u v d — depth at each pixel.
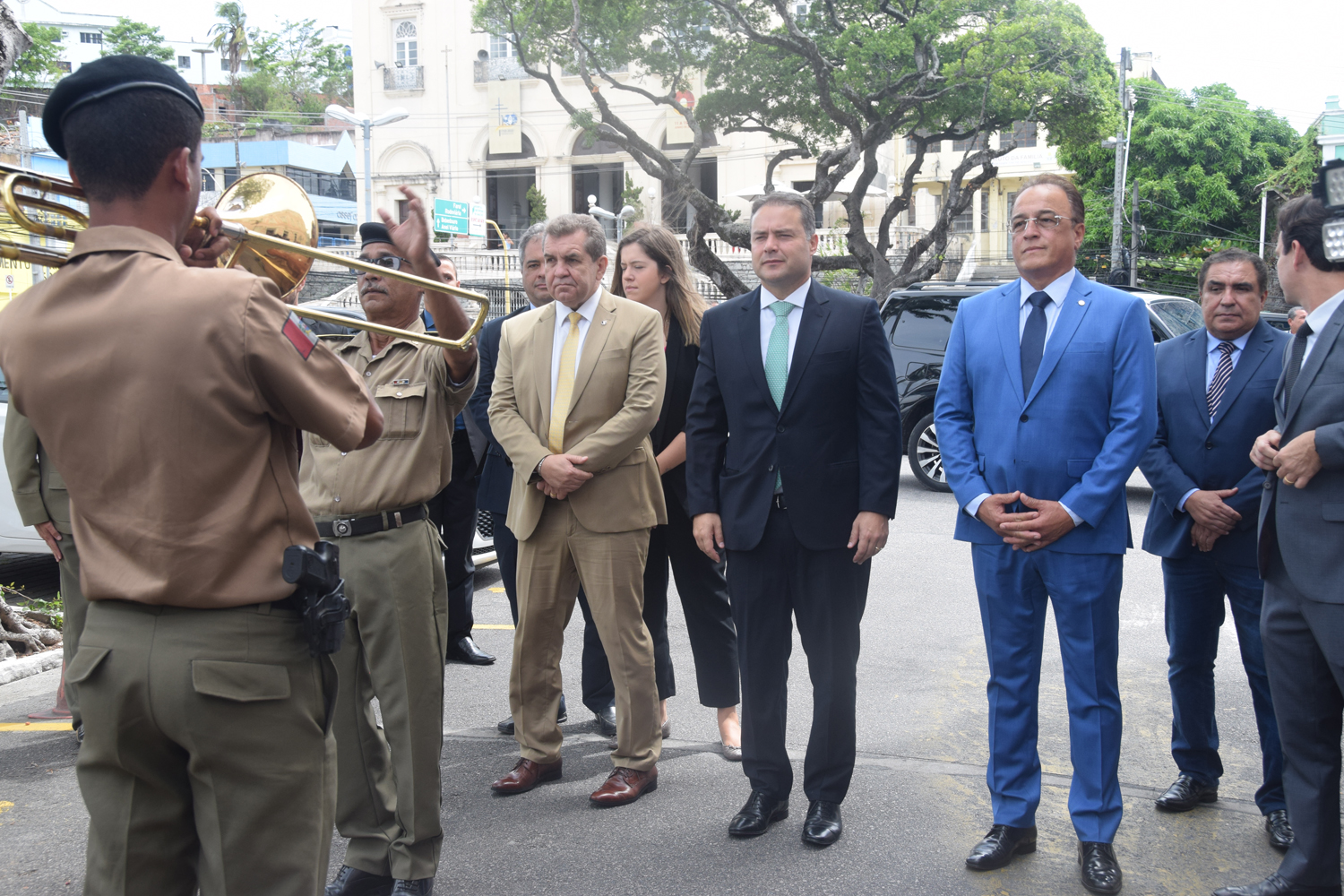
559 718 4.33
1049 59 21.11
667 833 3.21
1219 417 3.27
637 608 3.50
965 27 20.92
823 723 3.18
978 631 5.42
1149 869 2.94
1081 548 2.89
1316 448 2.51
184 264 1.85
